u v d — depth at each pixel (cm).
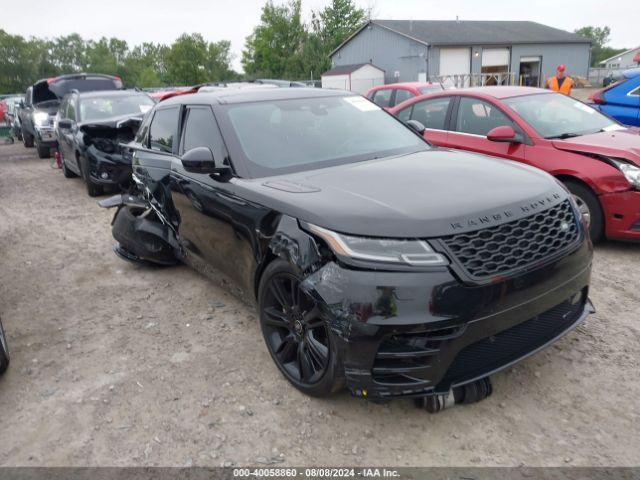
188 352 364
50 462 268
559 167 513
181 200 415
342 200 279
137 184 507
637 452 249
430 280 241
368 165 343
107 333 400
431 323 239
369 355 248
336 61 4219
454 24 4078
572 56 4100
